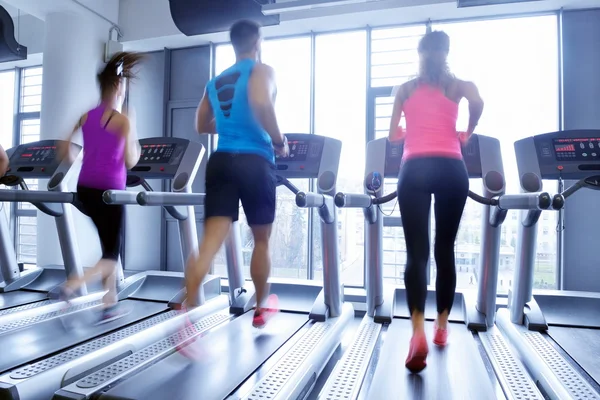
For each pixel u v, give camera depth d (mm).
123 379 1685
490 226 2488
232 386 1648
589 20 3729
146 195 1911
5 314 2572
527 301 2541
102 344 2145
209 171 1624
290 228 4500
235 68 1666
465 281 4004
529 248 2473
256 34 1728
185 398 1533
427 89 1751
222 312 2809
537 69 3865
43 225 4434
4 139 5887
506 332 2527
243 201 1660
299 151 2705
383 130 4203
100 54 4566
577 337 2348
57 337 2248
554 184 3746
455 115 1752
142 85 4953
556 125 3793
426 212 1676
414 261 1668
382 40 4227
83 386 1597
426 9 3824
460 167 1696
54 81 4309
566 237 3703
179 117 4828
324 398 1554
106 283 2773
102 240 2434
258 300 1994
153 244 4887
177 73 4852
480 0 2518
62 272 3746
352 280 4273
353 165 4223
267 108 1586
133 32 4688
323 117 4355
